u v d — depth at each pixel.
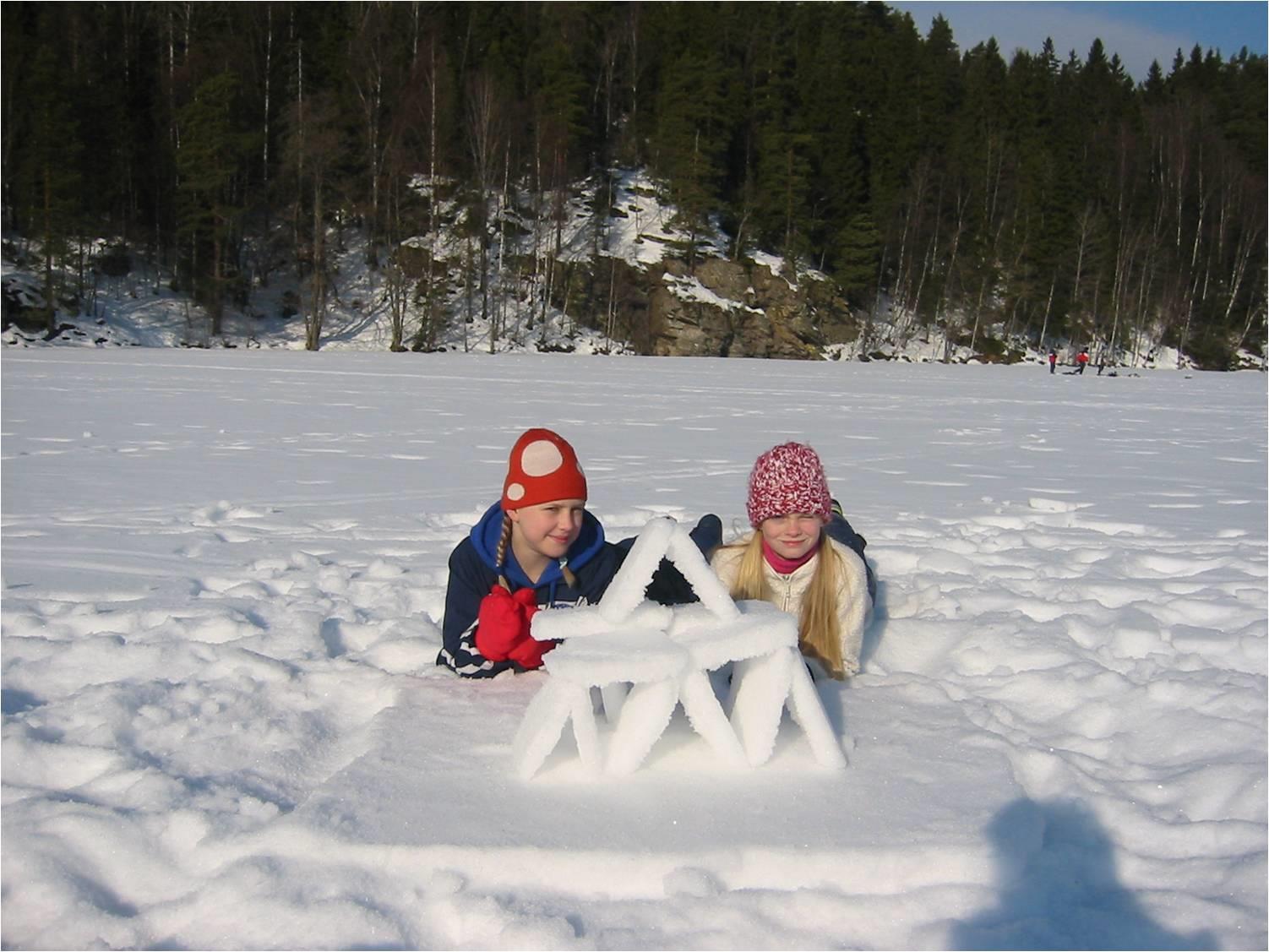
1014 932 2.26
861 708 3.42
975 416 16.58
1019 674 3.72
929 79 71.75
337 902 2.33
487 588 3.72
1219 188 71.44
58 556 5.57
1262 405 21.22
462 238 57.00
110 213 51.38
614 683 2.95
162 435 11.54
